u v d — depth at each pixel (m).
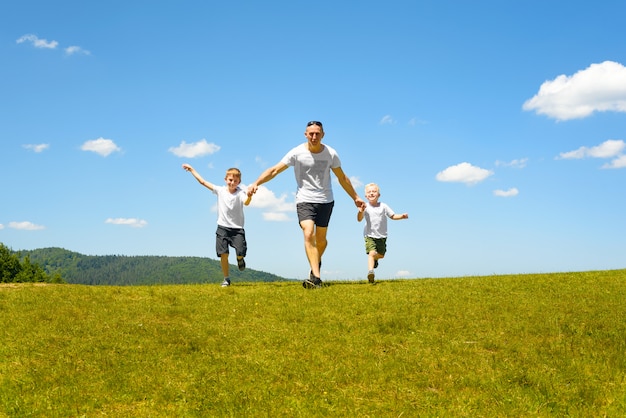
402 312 8.88
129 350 7.09
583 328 7.79
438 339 7.50
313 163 11.37
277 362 6.71
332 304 9.45
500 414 5.26
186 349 7.15
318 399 5.67
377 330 7.94
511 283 11.52
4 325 8.15
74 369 6.42
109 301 10.10
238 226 12.62
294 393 5.83
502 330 7.84
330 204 11.77
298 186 11.66
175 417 5.27
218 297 10.30
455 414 5.27
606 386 5.79
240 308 9.30
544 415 5.20
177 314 9.02
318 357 6.89
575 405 5.38
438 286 11.29
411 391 5.87
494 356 6.82
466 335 7.70
